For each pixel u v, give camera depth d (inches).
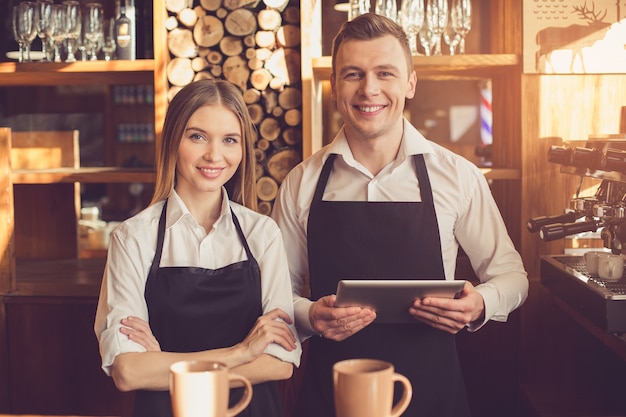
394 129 84.4
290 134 123.8
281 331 71.2
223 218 75.6
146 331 69.9
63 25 122.3
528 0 112.4
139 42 128.2
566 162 88.7
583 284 88.4
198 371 49.1
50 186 145.3
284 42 122.2
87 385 121.6
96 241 164.9
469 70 121.8
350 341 81.9
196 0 123.8
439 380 81.2
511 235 121.6
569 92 113.9
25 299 121.6
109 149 249.0
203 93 72.5
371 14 81.3
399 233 83.2
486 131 217.0
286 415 118.9
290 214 88.2
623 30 112.4
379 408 45.4
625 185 89.3
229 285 73.4
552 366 116.1
